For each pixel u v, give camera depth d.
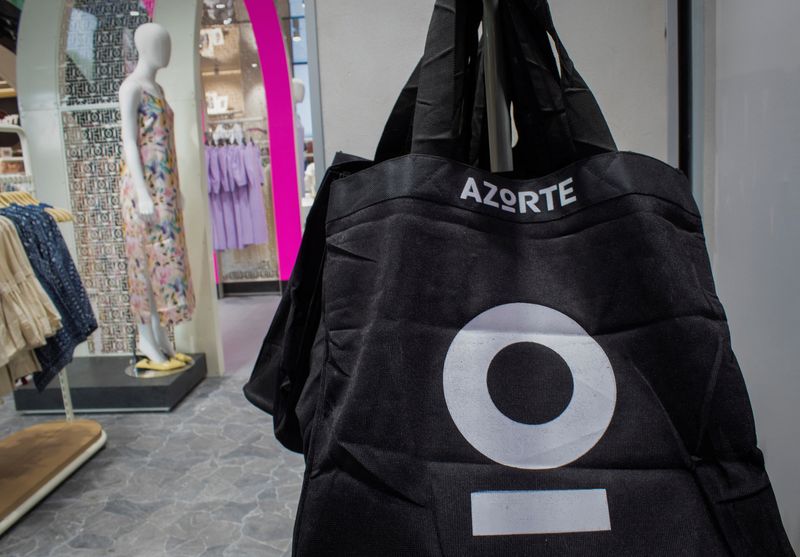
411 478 0.50
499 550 0.48
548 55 0.62
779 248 0.79
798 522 0.80
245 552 1.78
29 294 2.04
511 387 0.53
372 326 0.53
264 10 5.68
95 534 1.92
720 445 0.51
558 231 0.58
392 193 0.57
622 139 1.00
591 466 0.51
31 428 2.62
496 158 0.63
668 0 0.97
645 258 0.54
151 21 3.43
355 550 0.49
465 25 0.60
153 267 3.07
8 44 4.80
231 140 6.10
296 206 6.43
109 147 3.55
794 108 0.73
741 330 0.92
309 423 0.59
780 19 0.75
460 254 0.56
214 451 2.53
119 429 2.81
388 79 1.04
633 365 0.53
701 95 0.96
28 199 2.35
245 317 5.42
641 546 0.48
